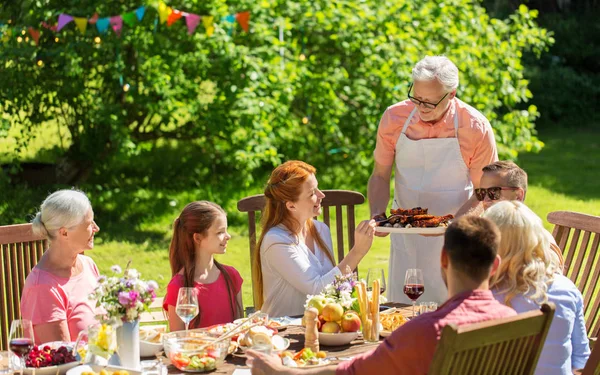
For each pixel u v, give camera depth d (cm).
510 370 264
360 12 955
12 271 424
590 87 1662
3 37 880
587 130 1552
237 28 930
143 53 894
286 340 339
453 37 979
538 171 1191
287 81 916
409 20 972
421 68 423
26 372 304
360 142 998
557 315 318
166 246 822
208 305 389
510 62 1018
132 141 984
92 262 396
